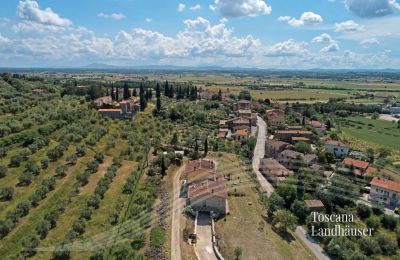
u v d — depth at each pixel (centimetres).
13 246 8131
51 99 19412
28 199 9694
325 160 15625
